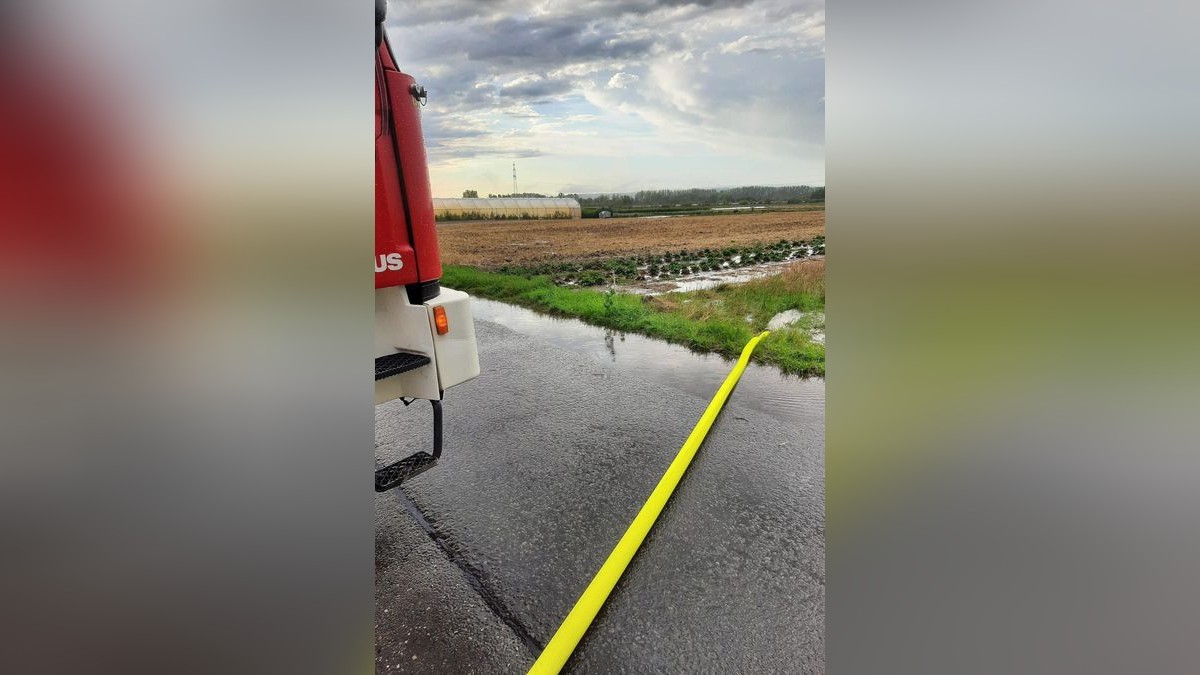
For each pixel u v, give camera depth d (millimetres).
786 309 6930
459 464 3158
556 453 3287
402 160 2295
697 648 1874
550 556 2363
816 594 2107
